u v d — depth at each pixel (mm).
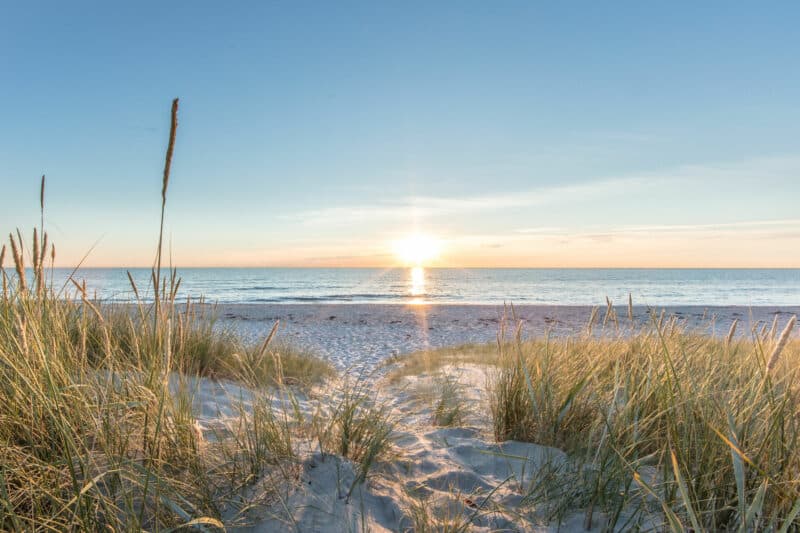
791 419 2395
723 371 3451
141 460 2299
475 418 4551
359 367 10438
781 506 2035
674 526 1836
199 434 2639
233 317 23641
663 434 2900
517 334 4652
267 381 4941
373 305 34375
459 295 54594
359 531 2291
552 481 2736
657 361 3496
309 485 2605
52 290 3125
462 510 2561
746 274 163375
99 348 3693
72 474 1771
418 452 3500
